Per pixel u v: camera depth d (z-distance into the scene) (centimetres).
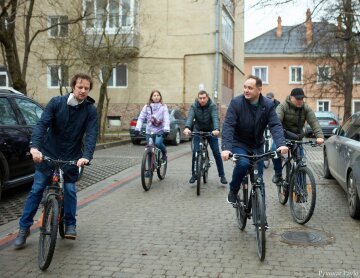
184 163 1231
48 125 481
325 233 566
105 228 593
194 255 488
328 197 780
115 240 541
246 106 517
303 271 442
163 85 2556
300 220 607
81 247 515
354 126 734
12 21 1383
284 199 704
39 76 2398
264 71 4469
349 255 486
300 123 686
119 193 821
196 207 708
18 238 511
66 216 518
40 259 455
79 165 461
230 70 2959
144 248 512
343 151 713
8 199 773
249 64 4491
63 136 495
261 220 463
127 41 2355
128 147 1745
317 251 499
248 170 524
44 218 462
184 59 2534
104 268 452
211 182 927
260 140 538
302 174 608
